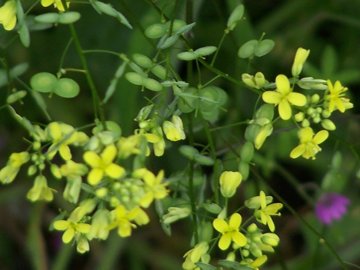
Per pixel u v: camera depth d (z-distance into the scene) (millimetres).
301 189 424
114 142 314
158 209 334
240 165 333
